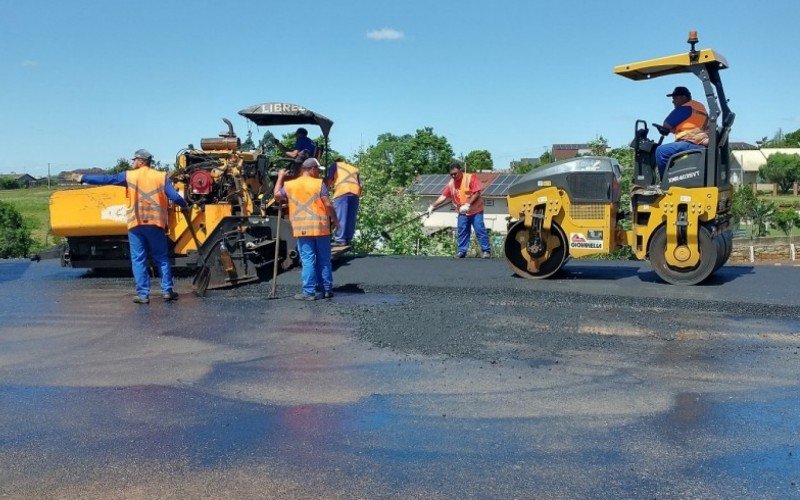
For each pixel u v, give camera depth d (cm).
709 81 805
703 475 366
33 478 375
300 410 465
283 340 639
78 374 553
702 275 832
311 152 1085
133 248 821
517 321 685
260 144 1053
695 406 461
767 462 380
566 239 884
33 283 1000
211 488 360
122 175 822
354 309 756
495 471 374
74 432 436
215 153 1005
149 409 473
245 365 567
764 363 549
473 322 682
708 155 811
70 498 353
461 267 1030
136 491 359
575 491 351
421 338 631
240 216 953
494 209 3881
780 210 4269
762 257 2358
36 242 3409
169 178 903
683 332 639
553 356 572
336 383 518
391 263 1083
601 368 541
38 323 732
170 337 661
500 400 477
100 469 384
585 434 419
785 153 7481
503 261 1097
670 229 830
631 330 648
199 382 527
